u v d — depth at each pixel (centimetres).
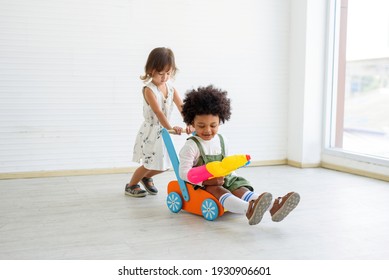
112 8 307
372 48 370
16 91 291
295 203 178
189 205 209
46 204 230
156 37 320
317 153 351
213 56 337
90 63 306
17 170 297
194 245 169
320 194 254
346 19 351
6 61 287
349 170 323
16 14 286
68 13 297
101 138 314
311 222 199
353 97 456
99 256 157
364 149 339
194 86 333
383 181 292
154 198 245
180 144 333
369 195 252
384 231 187
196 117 197
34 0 288
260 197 171
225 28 338
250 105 352
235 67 344
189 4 326
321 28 341
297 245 169
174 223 197
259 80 352
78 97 306
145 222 199
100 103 311
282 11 353
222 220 201
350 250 164
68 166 308
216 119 197
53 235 180
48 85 298
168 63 229
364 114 441
